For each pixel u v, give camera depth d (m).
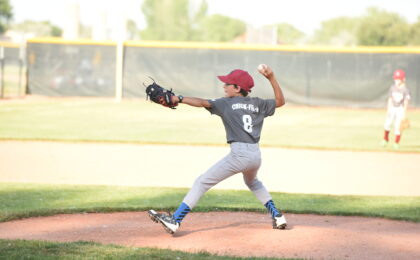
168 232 16.08
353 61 74.44
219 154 36.88
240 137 15.62
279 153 38.12
